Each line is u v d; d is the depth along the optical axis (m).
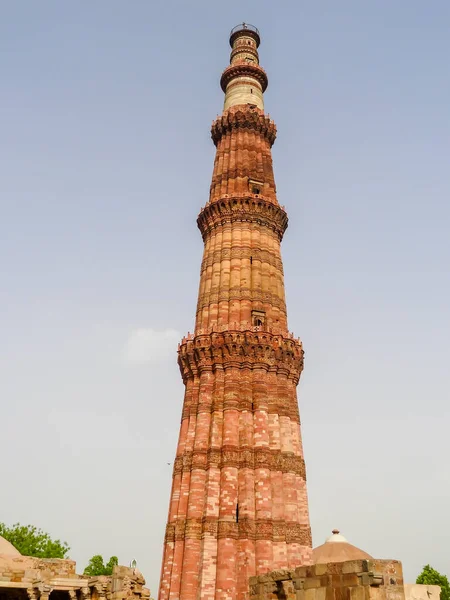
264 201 67.75
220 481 50.59
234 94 80.00
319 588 28.47
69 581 42.59
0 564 41.00
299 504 51.62
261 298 61.53
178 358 59.94
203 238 69.38
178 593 47.19
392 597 26.78
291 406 56.62
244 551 46.94
